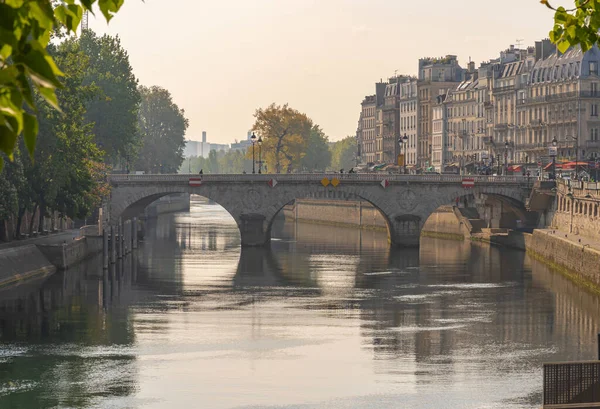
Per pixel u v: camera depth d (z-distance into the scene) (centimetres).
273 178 16350
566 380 3709
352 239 19050
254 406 5444
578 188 14300
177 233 19950
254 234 16412
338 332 7931
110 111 17412
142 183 16062
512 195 16525
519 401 5600
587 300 9931
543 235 14088
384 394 5750
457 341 7544
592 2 1692
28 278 10925
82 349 7075
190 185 16200
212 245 16875
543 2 1706
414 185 16575
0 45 976
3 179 10381
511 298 10081
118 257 13800
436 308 9356
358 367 6506
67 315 8606
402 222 16600
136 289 10556
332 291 10681
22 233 13762
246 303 9644
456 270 12900
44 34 1042
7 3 984
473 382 6075
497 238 17150
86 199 12938
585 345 7388
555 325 8325
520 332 7969
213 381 6072
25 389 5825
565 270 12275
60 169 11538
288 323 8381
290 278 11925
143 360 6706
